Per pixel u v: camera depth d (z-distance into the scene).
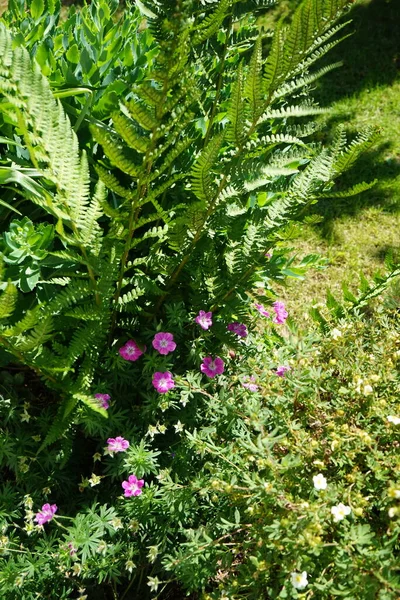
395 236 3.76
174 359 2.24
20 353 1.79
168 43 1.46
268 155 2.31
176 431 1.99
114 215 1.80
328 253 3.70
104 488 2.15
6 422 2.05
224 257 2.20
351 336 2.14
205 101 2.32
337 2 1.52
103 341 2.10
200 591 2.03
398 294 2.42
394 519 1.70
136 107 1.47
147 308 2.22
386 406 1.92
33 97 1.54
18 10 2.65
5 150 2.12
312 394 1.92
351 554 1.61
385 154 4.31
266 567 1.63
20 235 1.92
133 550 1.94
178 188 2.26
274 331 2.39
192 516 2.01
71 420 1.91
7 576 1.78
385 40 5.32
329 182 2.05
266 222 2.00
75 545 1.82
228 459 1.91
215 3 1.84
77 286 1.85
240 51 2.43
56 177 1.65
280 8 5.73
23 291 1.99
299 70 1.71
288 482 1.77
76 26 2.58
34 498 1.99
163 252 2.27
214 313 2.27
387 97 4.81
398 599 1.51
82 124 2.12
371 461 1.74
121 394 2.18
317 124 2.01
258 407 1.91
